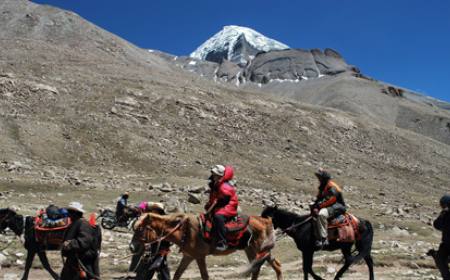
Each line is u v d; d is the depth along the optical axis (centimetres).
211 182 1169
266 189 5366
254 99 10100
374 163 8425
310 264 1329
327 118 9994
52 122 6322
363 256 1352
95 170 5166
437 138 17888
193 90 9519
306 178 6381
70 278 966
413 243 2634
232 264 1820
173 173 5572
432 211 4659
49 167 4753
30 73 8275
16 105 6625
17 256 1672
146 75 10394
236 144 7419
